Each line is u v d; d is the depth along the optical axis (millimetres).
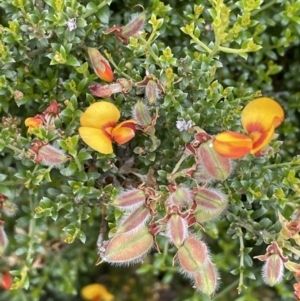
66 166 214
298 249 206
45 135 201
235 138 177
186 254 183
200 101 210
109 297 273
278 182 216
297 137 266
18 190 228
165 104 206
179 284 303
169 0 243
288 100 251
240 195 216
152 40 209
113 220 216
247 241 266
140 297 298
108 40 221
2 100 223
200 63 214
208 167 187
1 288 288
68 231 214
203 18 236
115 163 222
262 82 253
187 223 186
